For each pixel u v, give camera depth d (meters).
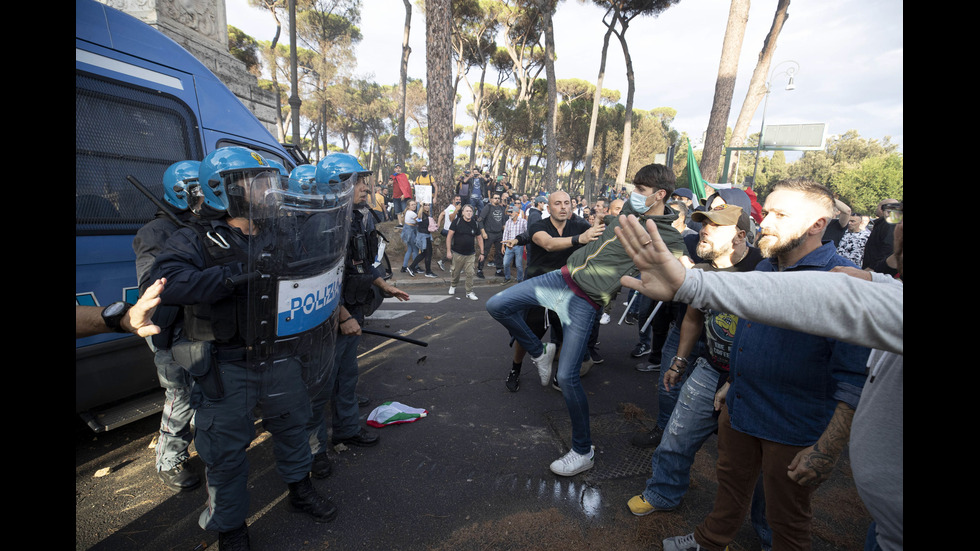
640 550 2.13
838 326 0.88
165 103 3.06
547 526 2.27
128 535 2.16
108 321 1.48
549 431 3.24
